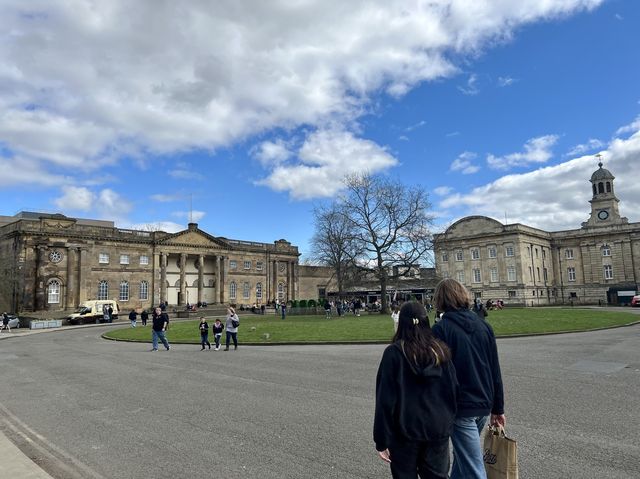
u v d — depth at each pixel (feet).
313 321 131.95
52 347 89.20
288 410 30.81
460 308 14.92
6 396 39.68
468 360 13.78
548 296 306.76
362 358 56.80
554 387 35.09
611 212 307.78
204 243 272.72
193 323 143.74
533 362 48.03
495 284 290.15
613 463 19.62
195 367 53.83
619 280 290.97
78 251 225.56
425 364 12.55
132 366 56.59
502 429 14.25
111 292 234.79
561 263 317.22
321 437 24.62
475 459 13.57
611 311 158.20
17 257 210.38
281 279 317.83
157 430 27.20
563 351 56.65
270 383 41.34
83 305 212.64
